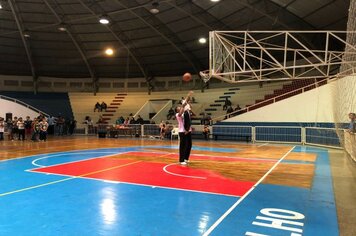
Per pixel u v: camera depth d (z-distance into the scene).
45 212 4.16
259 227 3.63
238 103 25.03
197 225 3.69
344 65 11.43
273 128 18.48
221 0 18.42
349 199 4.93
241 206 4.48
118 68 30.75
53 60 29.48
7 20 23.23
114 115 29.44
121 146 14.85
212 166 8.26
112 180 6.32
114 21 23.19
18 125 18.86
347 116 12.12
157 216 4.02
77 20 23.08
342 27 18.06
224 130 20.78
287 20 18.61
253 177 6.73
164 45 26.06
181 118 8.51
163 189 5.52
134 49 27.22
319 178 6.68
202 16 20.45
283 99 19.95
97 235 3.37
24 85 31.72
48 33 25.50
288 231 3.52
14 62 29.47
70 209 4.30
